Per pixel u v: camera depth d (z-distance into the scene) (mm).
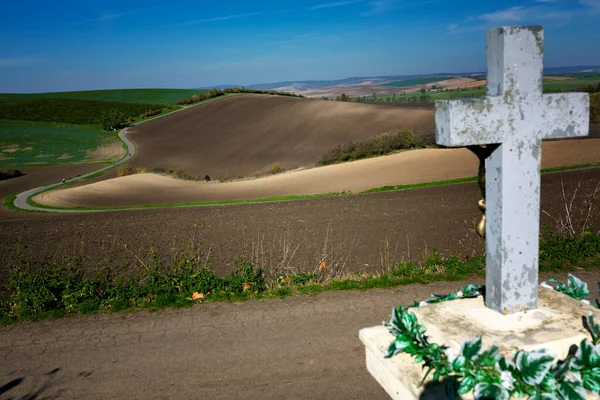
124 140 86938
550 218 16297
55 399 5977
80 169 66500
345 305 8328
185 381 6227
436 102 4059
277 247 15375
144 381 6273
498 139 4004
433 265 10117
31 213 33594
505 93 3957
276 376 6234
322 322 7715
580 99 4164
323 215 20516
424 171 35812
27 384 6332
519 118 4020
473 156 39375
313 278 9719
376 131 75500
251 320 7918
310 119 86562
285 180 41188
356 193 27500
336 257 13594
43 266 14664
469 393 3605
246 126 88562
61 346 7312
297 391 5883
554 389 3428
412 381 3904
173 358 6816
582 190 20516
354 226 17906
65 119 103312
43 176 61531
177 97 144625
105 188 44688
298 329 7512
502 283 4246
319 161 51406
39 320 8281
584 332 3916
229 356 6797
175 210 25359
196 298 8805
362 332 4805
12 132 92250
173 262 10703
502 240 4176
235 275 9656
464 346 3605
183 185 46031
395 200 22766
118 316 8305
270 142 78062
